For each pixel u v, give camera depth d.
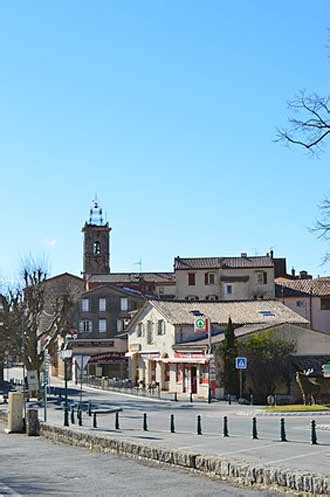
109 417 42.03
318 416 43.47
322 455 20.94
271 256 105.25
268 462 18.84
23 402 37.22
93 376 85.81
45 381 38.72
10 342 66.00
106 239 125.12
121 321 100.81
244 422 37.50
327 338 63.91
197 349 65.31
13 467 21.95
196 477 18.41
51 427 32.25
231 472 17.36
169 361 69.12
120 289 101.50
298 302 92.56
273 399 55.16
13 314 65.75
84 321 100.31
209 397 58.84
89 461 22.89
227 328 62.16
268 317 72.06
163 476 18.78
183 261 103.12
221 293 100.00
